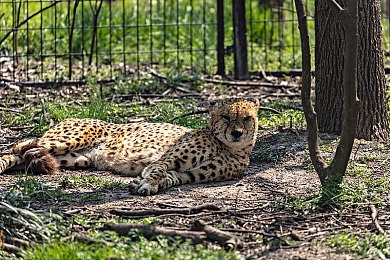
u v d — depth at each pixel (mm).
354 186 10102
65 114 14812
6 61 20266
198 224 8305
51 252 7406
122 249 7527
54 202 9758
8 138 13867
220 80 18953
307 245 8070
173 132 11797
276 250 7930
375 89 13414
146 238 8094
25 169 11461
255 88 18172
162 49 22766
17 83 17766
